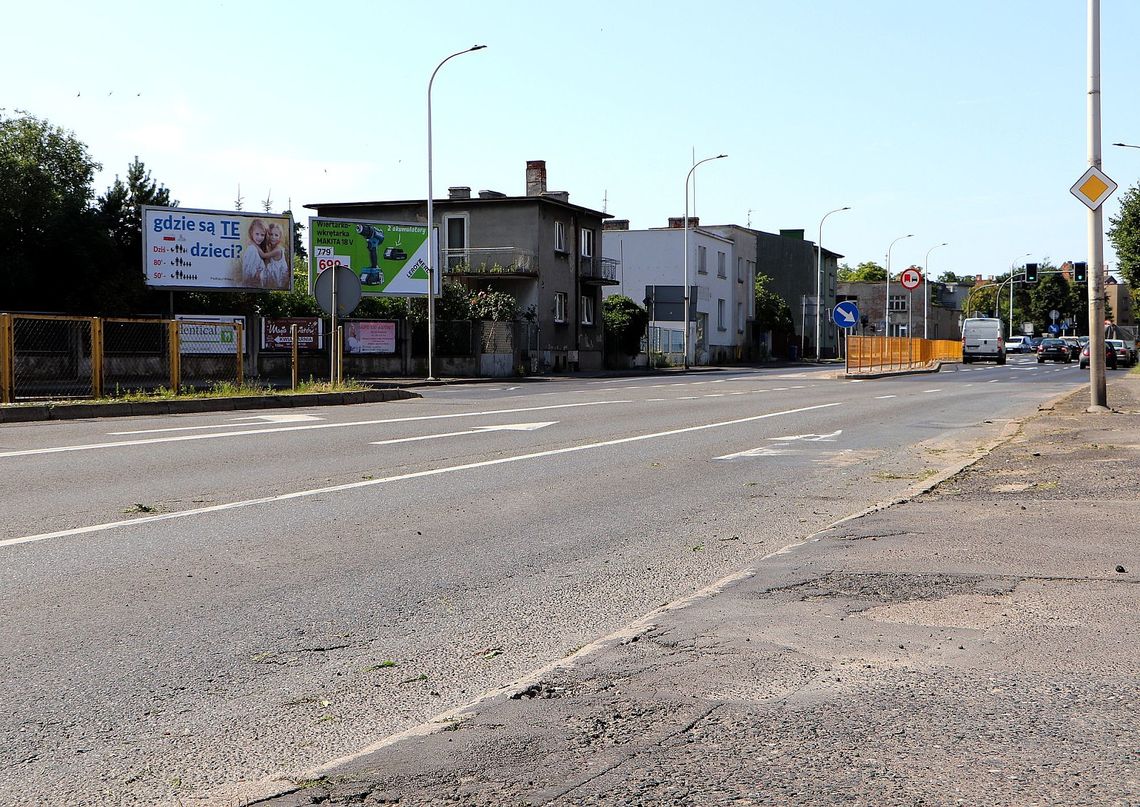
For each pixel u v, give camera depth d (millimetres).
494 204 50594
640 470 11484
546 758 3443
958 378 41594
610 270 57906
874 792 3158
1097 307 17688
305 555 7031
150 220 36750
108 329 22562
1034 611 5359
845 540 7320
